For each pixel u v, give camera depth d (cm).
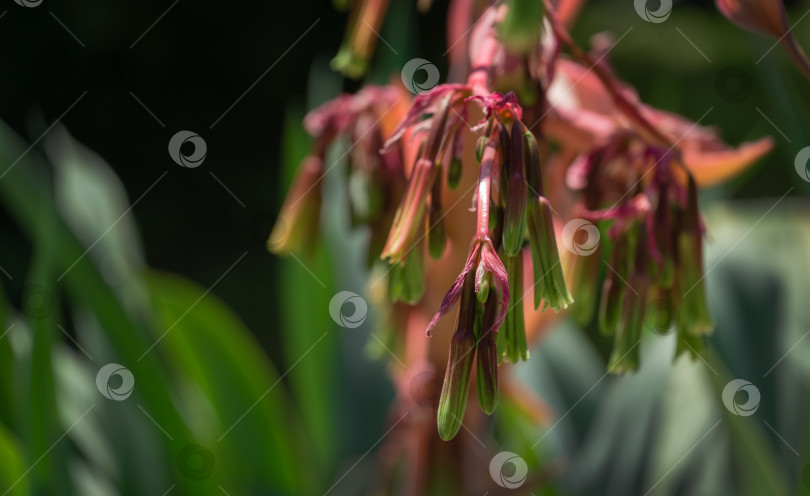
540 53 108
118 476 139
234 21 474
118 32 445
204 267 402
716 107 440
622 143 113
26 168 148
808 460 136
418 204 104
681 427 161
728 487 153
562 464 130
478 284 97
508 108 101
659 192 111
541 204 100
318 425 183
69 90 429
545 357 185
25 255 373
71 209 153
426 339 122
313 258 127
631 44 527
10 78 420
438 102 106
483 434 129
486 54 108
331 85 195
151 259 403
